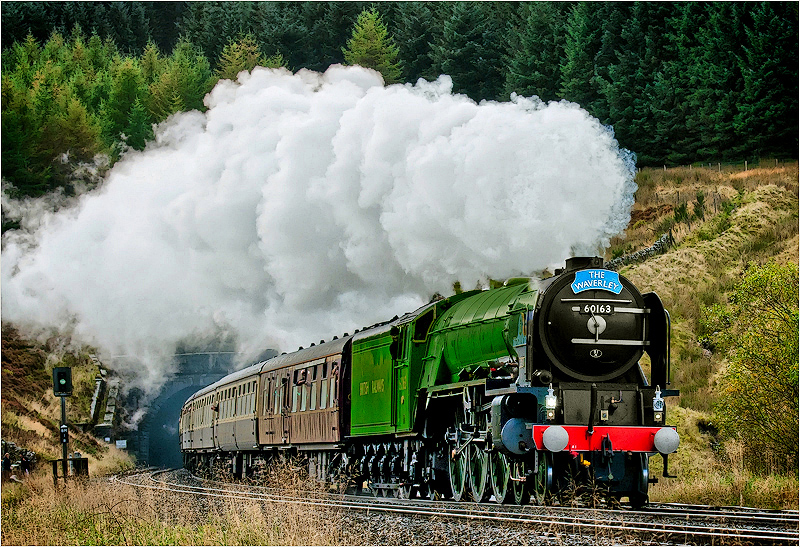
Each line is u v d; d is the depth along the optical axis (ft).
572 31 430.20
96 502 101.71
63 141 401.29
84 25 625.00
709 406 183.21
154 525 80.89
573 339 85.97
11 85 403.13
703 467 136.46
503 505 88.07
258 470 174.09
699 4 412.36
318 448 143.84
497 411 85.15
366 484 134.21
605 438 81.71
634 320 88.07
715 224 280.10
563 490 83.41
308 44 537.65
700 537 60.49
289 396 159.33
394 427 116.47
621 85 391.24
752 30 384.88
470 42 453.17
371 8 526.57
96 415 308.60
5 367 307.99
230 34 578.66
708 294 236.84
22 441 248.93
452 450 104.42
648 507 85.40
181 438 276.62
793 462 123.95
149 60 525.75
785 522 71.77
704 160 371.35
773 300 134.62
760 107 360.48
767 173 314.55
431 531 70.79
